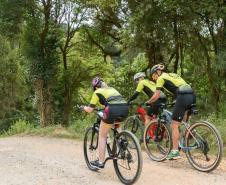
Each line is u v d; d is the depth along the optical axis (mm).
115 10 19469
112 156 7895
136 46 17109
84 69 29547
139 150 7316
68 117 28125
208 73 17281
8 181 7887
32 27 24219
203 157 9125
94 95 8102
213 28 16641
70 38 27203
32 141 14219
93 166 8523
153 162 9711
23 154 11000
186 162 9664
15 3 22609
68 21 25594
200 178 8125
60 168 9031
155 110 10438
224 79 16828
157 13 16109
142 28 16078
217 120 13242
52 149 12008
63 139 14750
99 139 8219
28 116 32781
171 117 9297
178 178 8117
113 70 28328
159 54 17922
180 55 19359
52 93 25562
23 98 32812
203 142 8633
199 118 15203
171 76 9273
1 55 30156
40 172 8641
